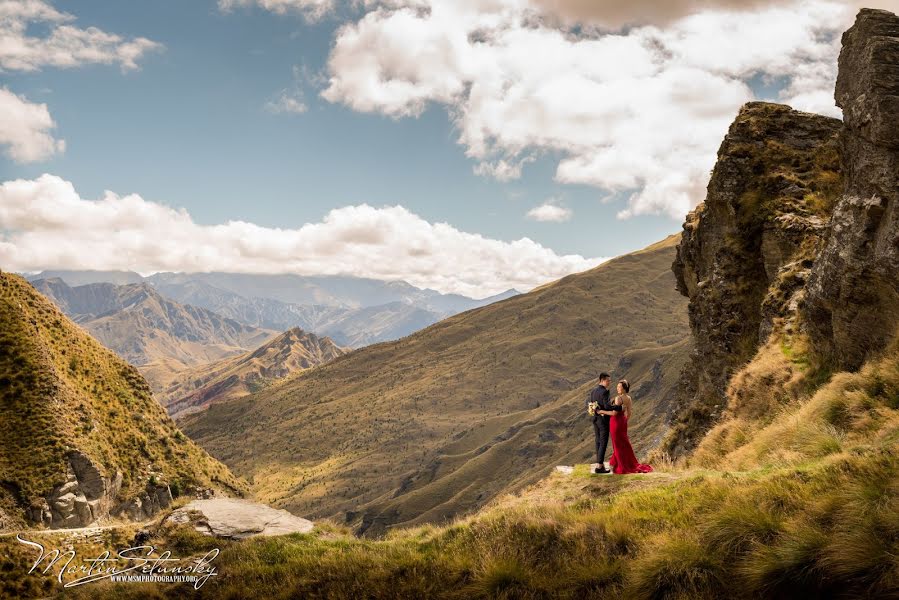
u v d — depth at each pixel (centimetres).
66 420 11069
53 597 1320
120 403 14012
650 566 881
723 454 1953
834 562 730
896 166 1571
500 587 1004
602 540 1058
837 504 845
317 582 1184
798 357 2033
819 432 1297
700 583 836
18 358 11431
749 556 830
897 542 706
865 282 1638
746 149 2984
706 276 3148
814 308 1952
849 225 1741
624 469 1517
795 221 2548
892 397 1341
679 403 3447
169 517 1598
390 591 1101
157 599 1238
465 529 1284
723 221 3058
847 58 1823
